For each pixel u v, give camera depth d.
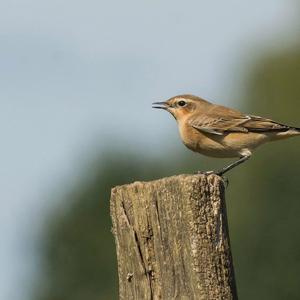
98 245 35.72
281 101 44.38
